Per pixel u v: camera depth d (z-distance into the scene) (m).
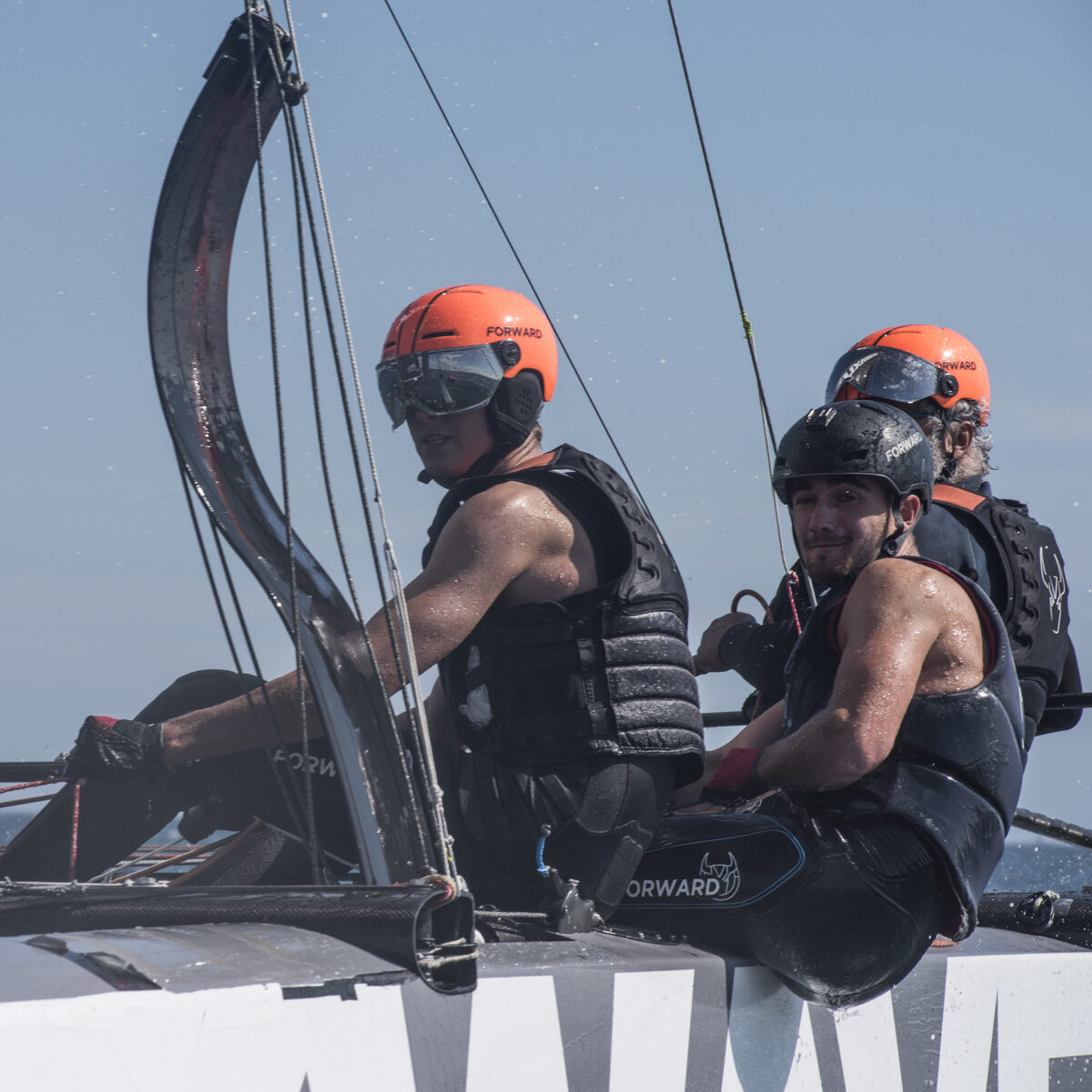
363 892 5.73
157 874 10.62
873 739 7.47
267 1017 4.86
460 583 7.92
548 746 7.92
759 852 7.61
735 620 11.29
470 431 8.86
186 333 6.83
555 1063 6.10
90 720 7.39
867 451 8.34
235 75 6.67
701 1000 6.95
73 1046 4.31
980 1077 8.34
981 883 7.70
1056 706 11.57
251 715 7.48
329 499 6.54
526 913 7.24
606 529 8.30
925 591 7.84
